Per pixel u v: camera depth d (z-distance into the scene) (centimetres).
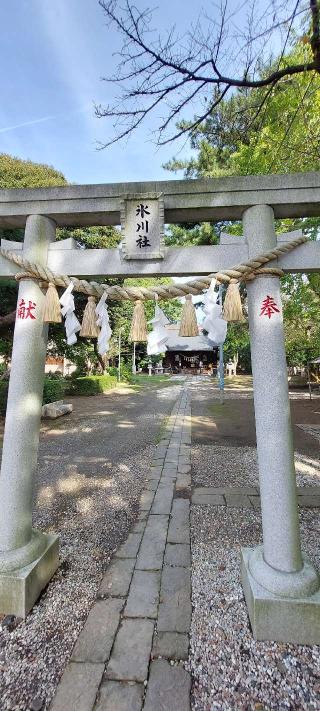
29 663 191
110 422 974
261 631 206
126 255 251
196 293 251
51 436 792
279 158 530
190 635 211
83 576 271
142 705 168
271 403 228
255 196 244
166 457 605
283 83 410
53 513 387
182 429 853
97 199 257
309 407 1234
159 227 249
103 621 221
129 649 200
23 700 171
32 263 249
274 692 175
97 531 345
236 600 242
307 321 1282
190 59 299
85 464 573
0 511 241
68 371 2689
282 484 223
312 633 204
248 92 461
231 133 488
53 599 243
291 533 221
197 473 525
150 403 1420
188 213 261
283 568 218
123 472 531
